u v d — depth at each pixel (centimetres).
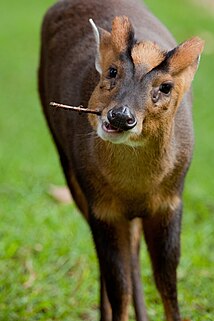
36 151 1898
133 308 1153
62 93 1070
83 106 1000
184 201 1538
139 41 920
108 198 984
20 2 3750
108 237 1003
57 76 1105
